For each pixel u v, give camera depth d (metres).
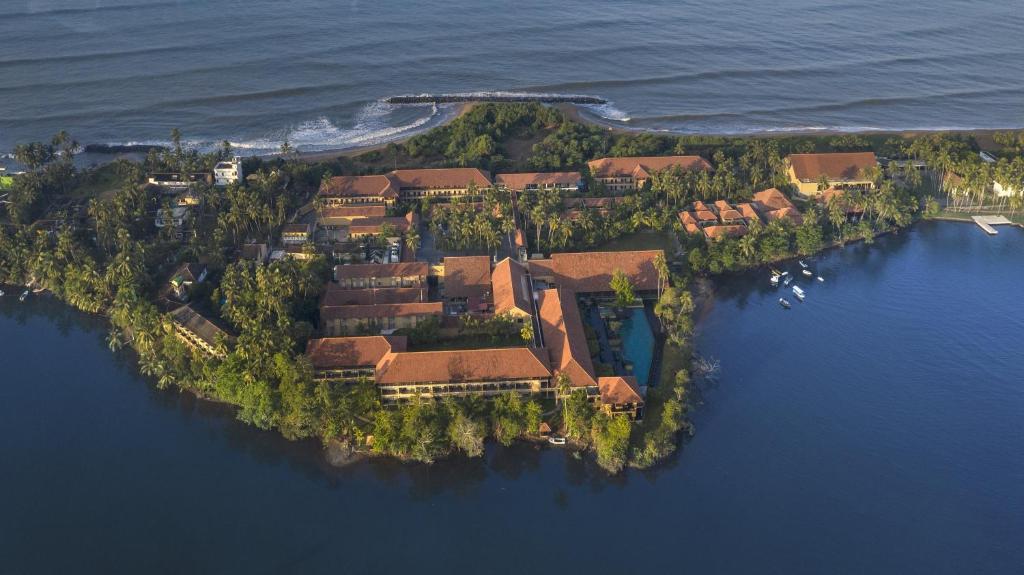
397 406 177.25
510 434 168.50
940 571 146.62
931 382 196.00
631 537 153.12
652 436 169.25
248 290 199.00
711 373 195.25
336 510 158.25
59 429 177.12
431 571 146.12
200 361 185.88
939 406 188.12
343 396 169.62
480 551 150.25
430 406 169.25
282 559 148.12
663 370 193.50
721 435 177.50
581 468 167.50
